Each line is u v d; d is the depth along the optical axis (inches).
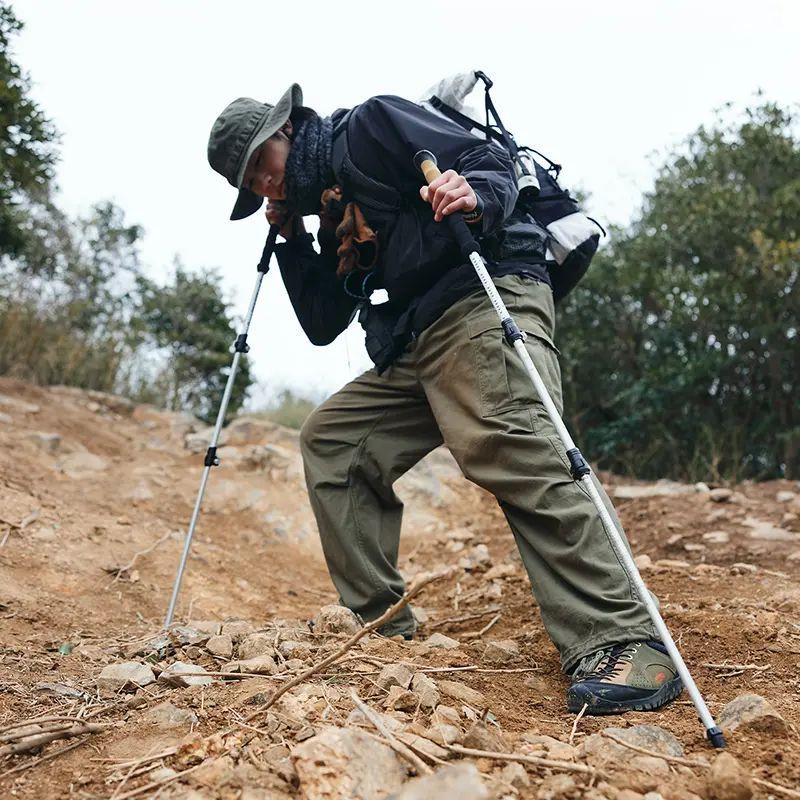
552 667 91.7
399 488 233.3
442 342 93.0
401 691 70.2
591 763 59.1
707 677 85.8
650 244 299.3
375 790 53.9
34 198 352.8
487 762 58.4
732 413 287.6
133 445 256.1
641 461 295.6
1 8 248.5
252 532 202.2
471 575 171.8
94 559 146.6
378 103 97.6
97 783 58.9
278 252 118.9
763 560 155.3
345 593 110.0
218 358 400.8
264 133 102.0
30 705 76.0
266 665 82.1
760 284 266.2
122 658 94.6
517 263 93.7
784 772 58.9
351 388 110.7
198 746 62.1
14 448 212.8
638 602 78.8
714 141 305.7
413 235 93.7
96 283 409.4
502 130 100.6
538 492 82.8
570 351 311.0
